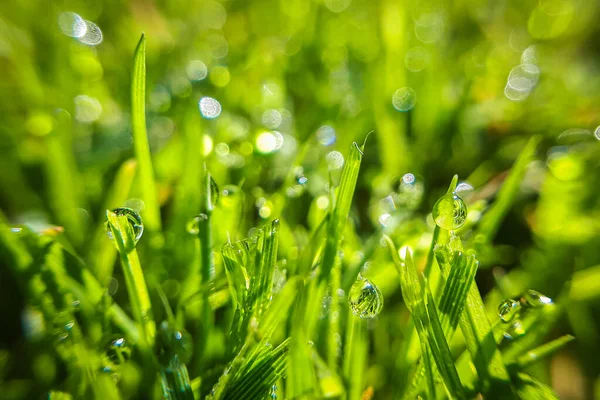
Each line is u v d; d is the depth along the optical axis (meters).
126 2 0.13
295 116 0.11
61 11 0.13
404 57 0.11
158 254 0.08
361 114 0.10
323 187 0.09
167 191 0.09
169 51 0.12
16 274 0.07
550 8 0.15
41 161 0.10
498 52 0.13
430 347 0.06
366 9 0.14
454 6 0.15
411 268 0.06
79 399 0.07
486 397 0.06
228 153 0.09
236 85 0.11
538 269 0.09
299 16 0.14
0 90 0.11
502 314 0.07
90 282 0.07
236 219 0.08
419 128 0.11
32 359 0.08
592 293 0.08
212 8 0.15
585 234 0.09
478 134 0.11
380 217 0.08
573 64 0.14
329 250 0.07
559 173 0.09
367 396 0.07
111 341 0.07
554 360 0.08
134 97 0.07
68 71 0.11
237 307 0.07
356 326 0.07
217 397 0.06
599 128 0.10
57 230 0.08
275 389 0.07
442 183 0.10
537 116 0.11
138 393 0.07
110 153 0.10
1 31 0.11
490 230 0.08
